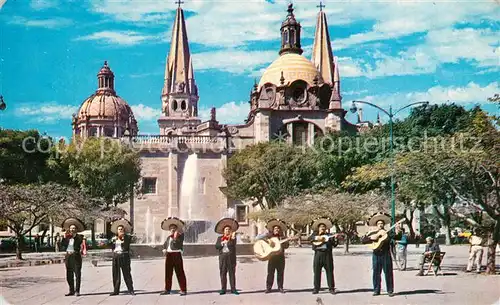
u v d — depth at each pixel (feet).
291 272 120.78
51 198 183.11
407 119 280.31
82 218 199.41
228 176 317.01
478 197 118.11
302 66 383.04
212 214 361.30
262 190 290.76
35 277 114.62
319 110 372.17
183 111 577.02
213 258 163.63
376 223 83.35
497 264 142.61
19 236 173.37
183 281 84.48
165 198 361.71
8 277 114.73
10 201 166.50
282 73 377.30
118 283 85.35
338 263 147.84
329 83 395.96
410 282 100.78
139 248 165.68
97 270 129.18
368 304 74.02
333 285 83.35
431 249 113.91
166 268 85.15
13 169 297.94
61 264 153.07
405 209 220.43
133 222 357.41
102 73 593.83
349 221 190.90
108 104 577.84
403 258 125.90
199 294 84.79
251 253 176.65
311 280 103.96
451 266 135.13
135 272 121.08
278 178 281.74
